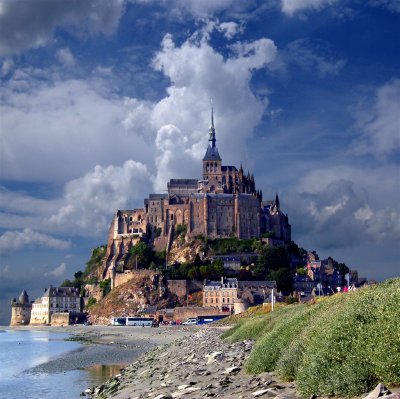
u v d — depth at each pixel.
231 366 41.44
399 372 22.33
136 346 119.31
